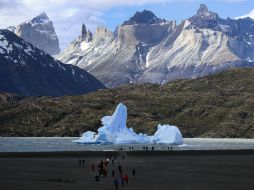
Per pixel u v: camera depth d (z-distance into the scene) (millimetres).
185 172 158625
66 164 181625
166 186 123750
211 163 195000
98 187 120000
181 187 122438
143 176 145500
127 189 117438
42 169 162125
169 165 184000
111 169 165750
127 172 156625
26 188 116688
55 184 124250
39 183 125750
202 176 147750
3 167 166375
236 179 141500
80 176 143500
